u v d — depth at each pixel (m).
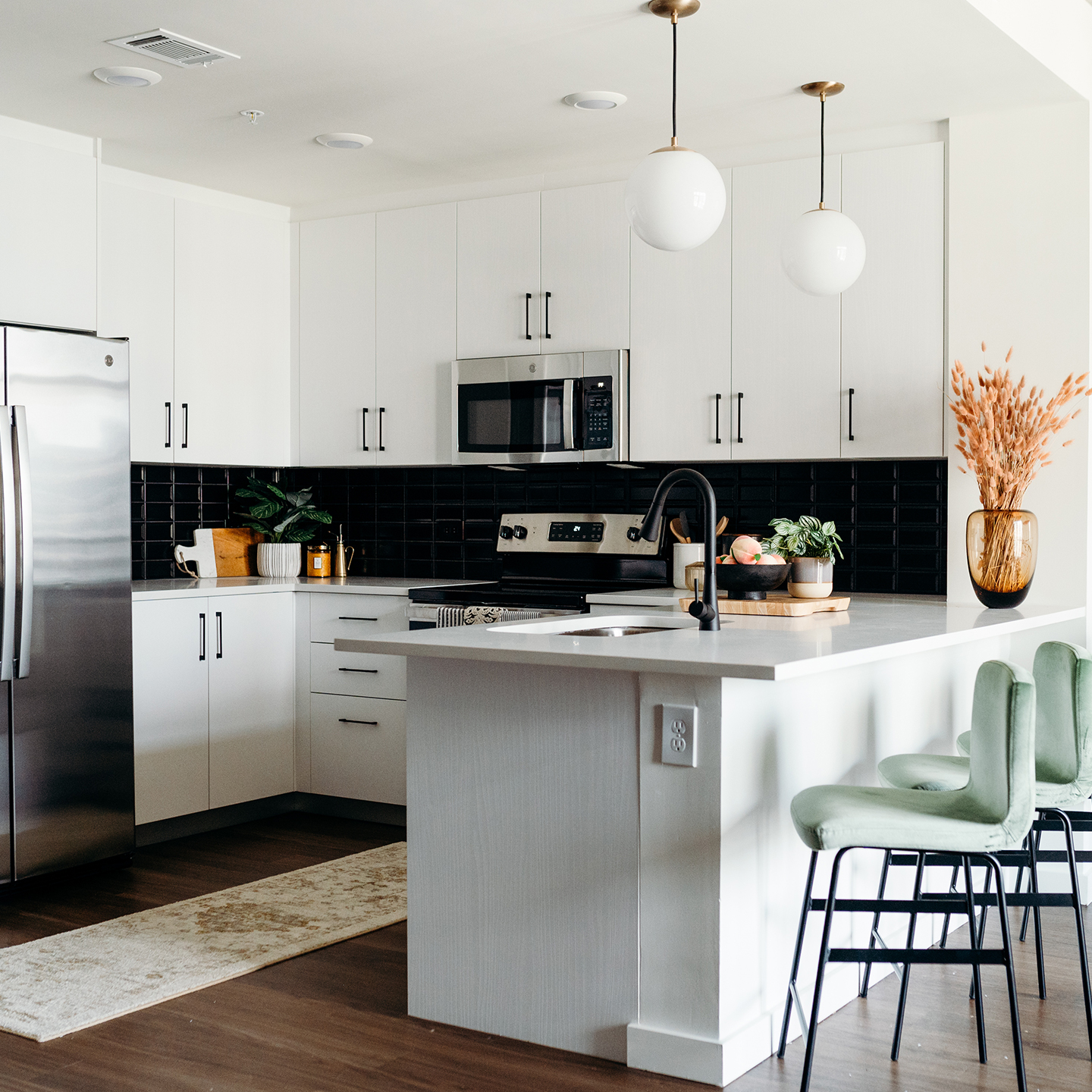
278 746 4.86
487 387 4.71
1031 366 3.83
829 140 4.10
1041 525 3.85
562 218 4.57
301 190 4.91
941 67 3.45
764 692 2.64
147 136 4.15
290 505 5.39
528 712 2.71
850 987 3.00
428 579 5.23
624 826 2.60
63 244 4.10
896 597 4.27
